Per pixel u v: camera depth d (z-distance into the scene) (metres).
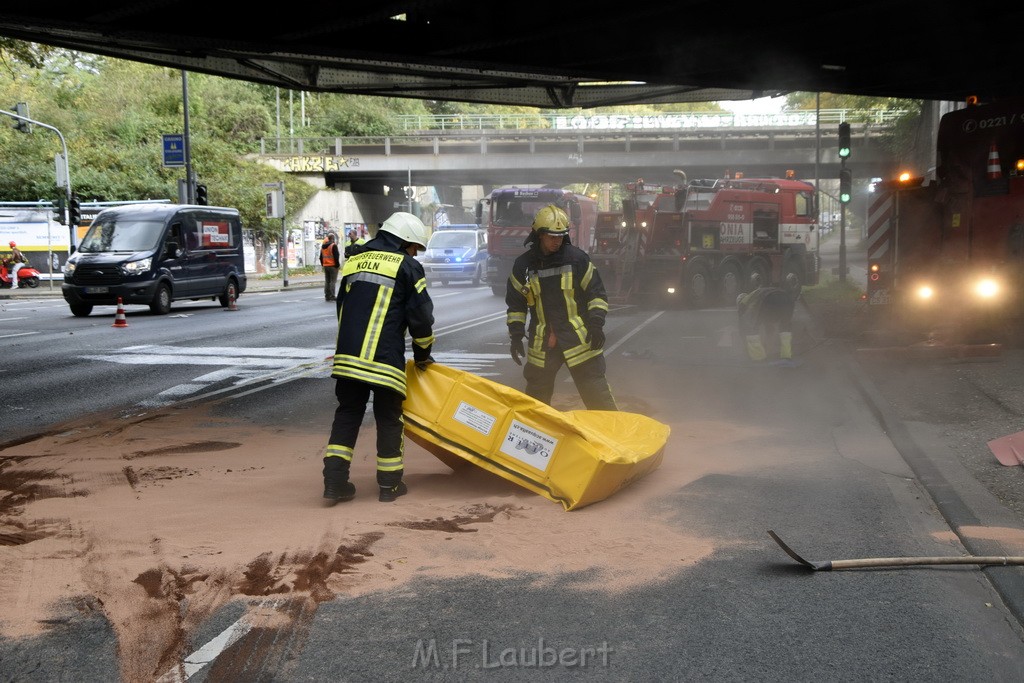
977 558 4.57
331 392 10.47
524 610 4.02
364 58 13.12
